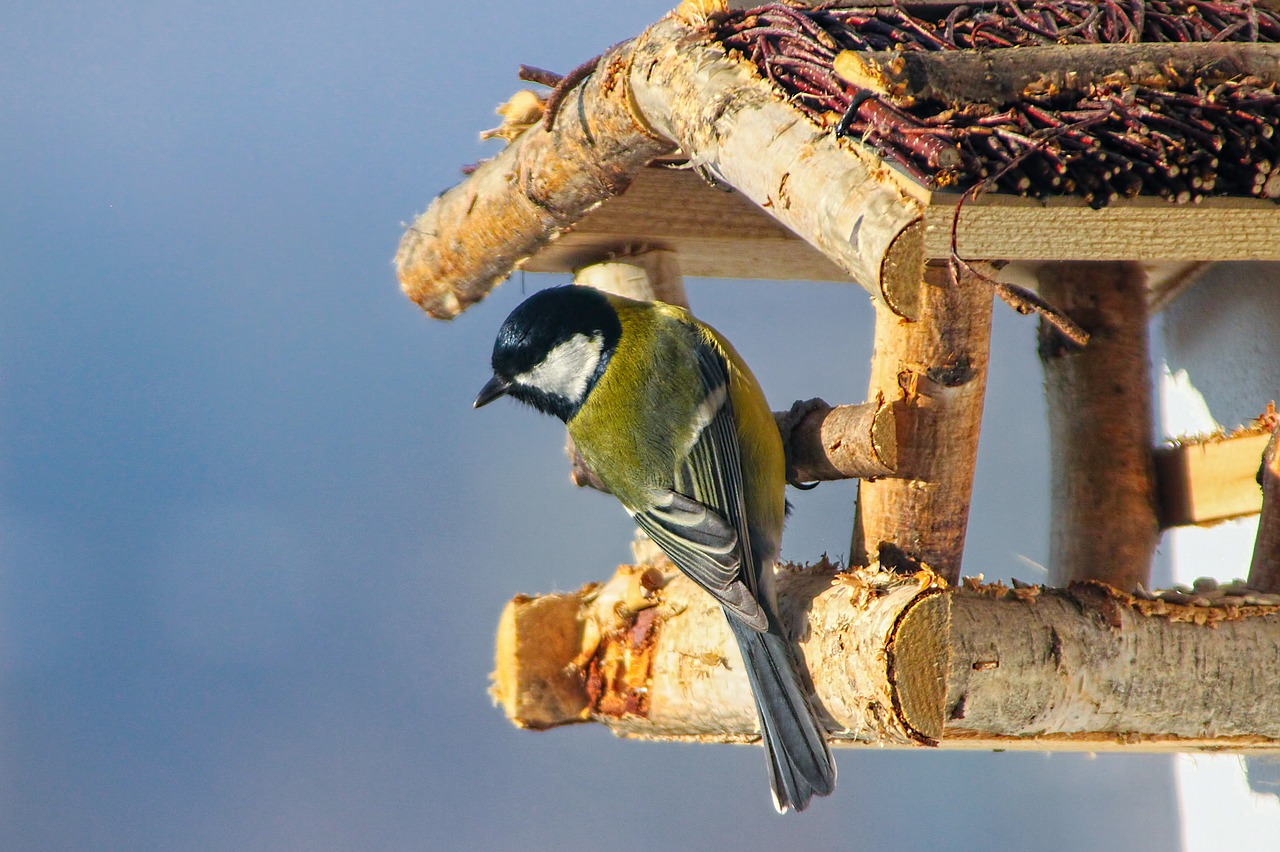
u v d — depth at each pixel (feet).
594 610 21.74
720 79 18.12
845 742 20.16
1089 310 23.03
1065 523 23.15
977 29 17.44
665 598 21.52
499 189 23.89
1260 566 19.51
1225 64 15.87
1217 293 25.46
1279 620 18.16
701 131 18.13
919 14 18.52
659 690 20.97
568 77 21.85
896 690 16.67
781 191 16.15
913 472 18.29
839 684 17.72
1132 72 15.66
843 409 19.90
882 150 14.97
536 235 23.98
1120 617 17.85
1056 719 17.70
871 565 18.57
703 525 20.90
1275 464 19.62
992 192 14.30
